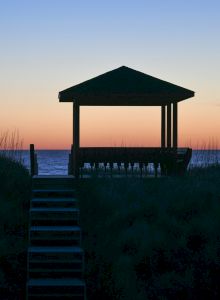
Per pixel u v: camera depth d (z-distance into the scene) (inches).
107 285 438.3
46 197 576.7
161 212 570.6
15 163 711.1
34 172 672.4
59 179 594.9
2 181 630.5
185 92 695.1
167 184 643.5
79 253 457.4
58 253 455.8
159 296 433.4
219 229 527.8
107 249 506.9
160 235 517.7
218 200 590.6
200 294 436.8
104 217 573.3
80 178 644.7
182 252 494.3
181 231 532.4
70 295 418.3
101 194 609.9
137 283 454.6
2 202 581.9
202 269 464.8
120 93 687.1
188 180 660.7
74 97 689.6
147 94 689.6
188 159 702.5
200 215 564.1
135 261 483.5
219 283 444.5
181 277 457.1
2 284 434.9
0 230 527.8
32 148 665.6
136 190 624.7
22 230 537.6
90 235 538.6
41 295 416.5
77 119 700.7
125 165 696.4
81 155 685.9
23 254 486.0
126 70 722.2
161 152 699.4
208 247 494.9
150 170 811.4
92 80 701.3
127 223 555.5
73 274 450.6
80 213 576.4
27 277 442.9
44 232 491.8
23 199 607.8
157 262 482.0
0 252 479.8
